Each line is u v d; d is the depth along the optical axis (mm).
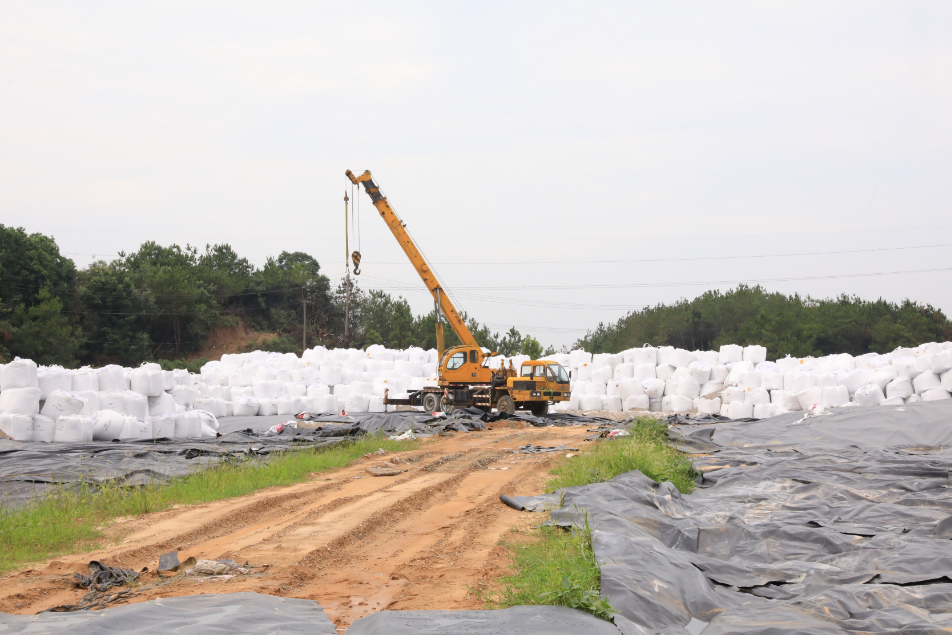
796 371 27344
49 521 8625
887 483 11273
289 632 4945
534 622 4875
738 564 7113
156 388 21125
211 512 10008
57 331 45594
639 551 6391
